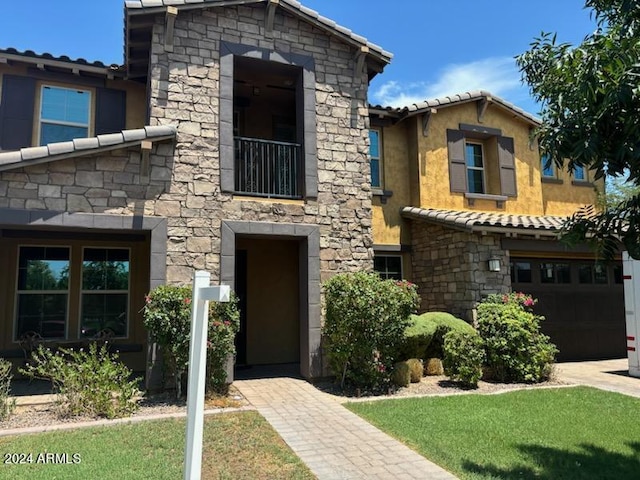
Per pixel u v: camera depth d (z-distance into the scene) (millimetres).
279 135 11898
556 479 4746
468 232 10648
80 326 10180
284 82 10680
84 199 7766
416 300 8766
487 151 13688
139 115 10547
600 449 5594
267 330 11398
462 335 9164
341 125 9984
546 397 8039
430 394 8258
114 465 4793
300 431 6102
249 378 9484
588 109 3824
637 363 10055
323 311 9203
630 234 3824
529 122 13836
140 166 8195
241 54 9273
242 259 11438
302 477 4680
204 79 8914
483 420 6648
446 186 12750
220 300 3215
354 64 10328
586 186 14695
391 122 12719
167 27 8680
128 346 10281
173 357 7582
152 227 8117
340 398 7895
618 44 3723
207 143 8766
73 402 6699
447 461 5148
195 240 8406
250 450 5367
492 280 10906
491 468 4984
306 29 9961
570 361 12062
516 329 9430
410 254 12695
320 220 9477
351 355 8352
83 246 10406
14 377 9406
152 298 7535
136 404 7035
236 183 10406
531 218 12336
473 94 13031
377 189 12359
